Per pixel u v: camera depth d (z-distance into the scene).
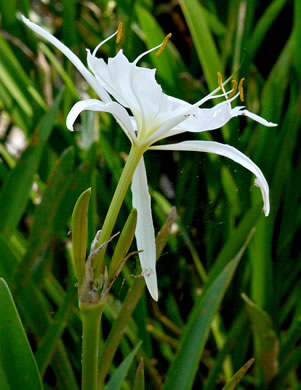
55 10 1.50
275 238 1.27
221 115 0.71
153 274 0.73
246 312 1.03
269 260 1.09
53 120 1.04
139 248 0.73
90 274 0.68
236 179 1.13
